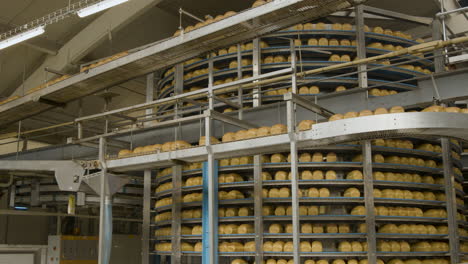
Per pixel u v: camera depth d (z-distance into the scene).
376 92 9.83
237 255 9.05
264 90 10.22
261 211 8.98
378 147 8.98
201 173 9.93
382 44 10.55
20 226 15.33
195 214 9.83
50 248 13.59
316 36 10.34
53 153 13.02
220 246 9.20
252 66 10.23
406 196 8.96
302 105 7.23
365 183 8.73
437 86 8.42
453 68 10.05
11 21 13.73
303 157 9.01
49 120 18.89
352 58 10.38
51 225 15.99
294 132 6.89
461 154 11.74
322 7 7.44
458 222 9.30
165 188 10.48
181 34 8.64
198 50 8.94
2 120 12.94
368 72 10.17
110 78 10.14
